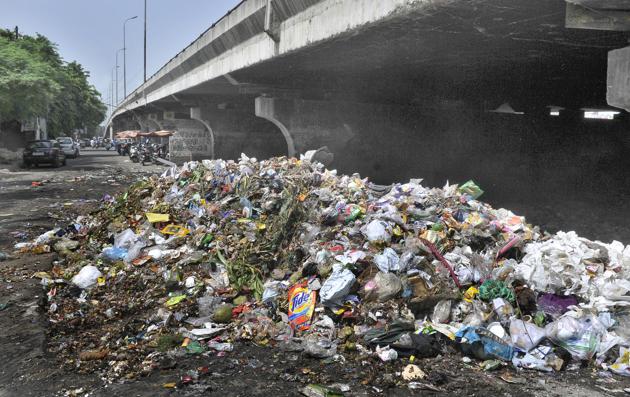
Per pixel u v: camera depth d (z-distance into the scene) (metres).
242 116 36.69
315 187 10.02
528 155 23.72
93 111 86.81
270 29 11.92
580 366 5.12
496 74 14.70
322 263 6.41
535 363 5.04
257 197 9.56
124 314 6.23
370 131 21.25
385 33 9.16
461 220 7.95
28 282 7.16
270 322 5.77
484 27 8.60
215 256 7.40
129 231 8.54
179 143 36.16
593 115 24.86
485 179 22.78
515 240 6.99
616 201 19.41
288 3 10.98
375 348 5.29
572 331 5.19
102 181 22.09
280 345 5.41
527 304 5.86
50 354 5.08
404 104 21.84
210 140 36.81
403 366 5.00
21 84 31.80
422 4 7.18
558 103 21.52
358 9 8.66
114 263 7.78
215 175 11.23
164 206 9.83
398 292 5.85
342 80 17.30
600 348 5.18
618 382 4.80
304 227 7.70
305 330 5.62
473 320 5.55
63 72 59.06
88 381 4.55
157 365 4.89
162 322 5.87
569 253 6.59
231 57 16.22
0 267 7.88
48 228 11.32
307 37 10.57
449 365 5.06
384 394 4.41
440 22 8.26
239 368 4.88
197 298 6.44
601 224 16.98
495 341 5.19
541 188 21.94
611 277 6.09
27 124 46.41
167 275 7.07
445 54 11.55
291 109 19.78
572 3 5.56
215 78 18.75
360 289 5.98
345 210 8.03
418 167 22.19
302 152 20.14
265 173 10.73
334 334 5.48
